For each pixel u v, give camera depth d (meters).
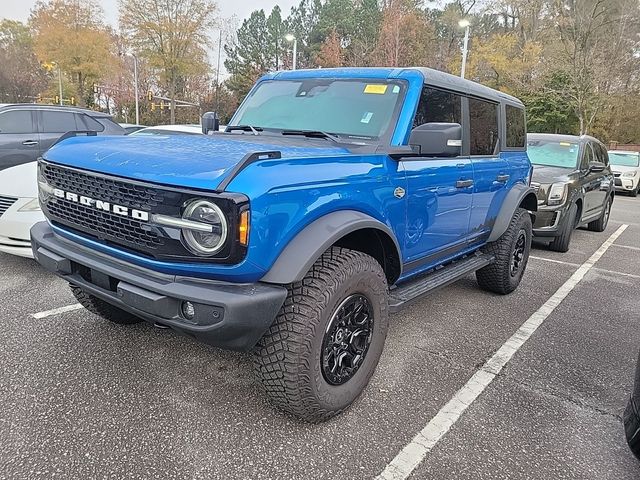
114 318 3.67
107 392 2.91
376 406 2.94
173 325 2.27
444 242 3.88
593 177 8.59
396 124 3.21
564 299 5.23
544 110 31.53
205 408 2.81
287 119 3.60
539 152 8.49
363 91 3.45
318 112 3.51
